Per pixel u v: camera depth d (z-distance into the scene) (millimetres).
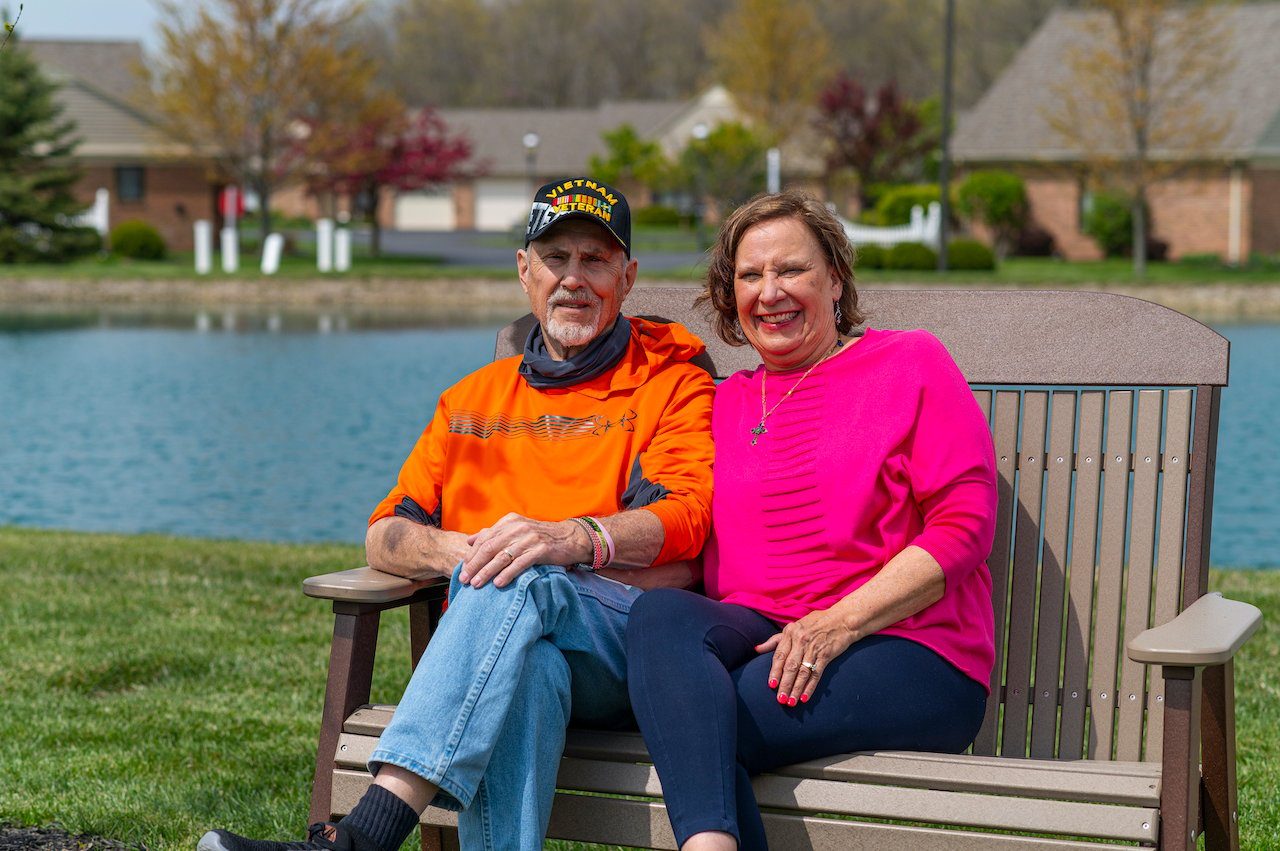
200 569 6535
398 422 14156
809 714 2449
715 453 2850
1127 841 2330
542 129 65062
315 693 4629
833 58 66312
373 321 26594
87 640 5191
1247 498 10281
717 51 57844
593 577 2625
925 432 2631
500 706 2393
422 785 2377
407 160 39812
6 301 31062
